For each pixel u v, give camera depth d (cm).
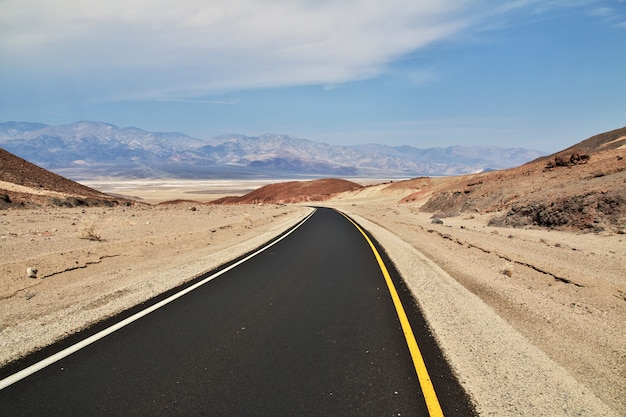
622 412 365
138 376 425
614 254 1388
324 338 542
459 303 707
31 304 699
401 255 1308
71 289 804
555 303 741
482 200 3756
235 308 693
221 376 425
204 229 1955
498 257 1286
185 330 575
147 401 372
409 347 507
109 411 355
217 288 848
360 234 2066
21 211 2588
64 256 1029
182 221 2358
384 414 350
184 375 427
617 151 3544
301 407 362
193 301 740
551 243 1698
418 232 2195
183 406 363
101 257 1105
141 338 541
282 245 1609
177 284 885
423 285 859
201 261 1168
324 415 348
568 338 557
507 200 3344
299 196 12288
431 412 354
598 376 442
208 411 354
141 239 1425
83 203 3631
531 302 736
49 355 480
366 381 413
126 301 729
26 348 501
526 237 1933
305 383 409
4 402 370
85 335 551
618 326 624
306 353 489
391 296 775
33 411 355
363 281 921
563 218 2180
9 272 841
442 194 4950
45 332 560
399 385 404
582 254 1338
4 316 631
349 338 541
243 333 563
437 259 1235
